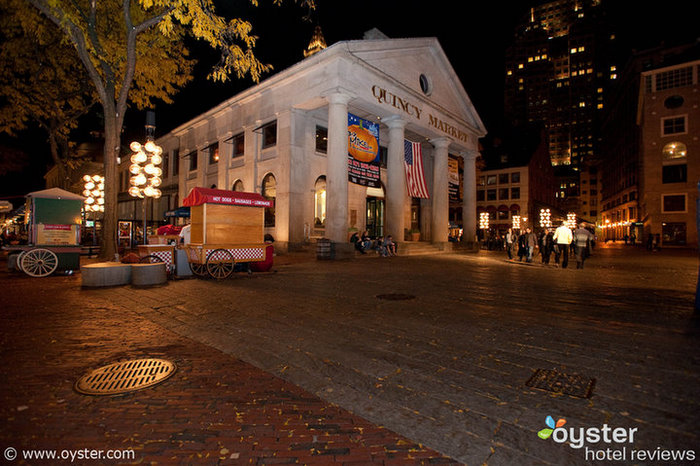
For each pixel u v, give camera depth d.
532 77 143.88
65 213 11.58
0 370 3.72
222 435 2.59
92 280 8.83
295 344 4.59
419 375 3.63
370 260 17.52
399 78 22.06
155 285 9.23
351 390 3.32
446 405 3.02
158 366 3.85
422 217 31.17
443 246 24.84
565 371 3.68
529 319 5.82
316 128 22.80
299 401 3.12
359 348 4.43
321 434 2.61
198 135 28.97
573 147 135.25
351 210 24.59
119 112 12.87
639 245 48.19
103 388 3.31
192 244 10.55
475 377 3.56
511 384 3.39
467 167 29.56
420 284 9.71
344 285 9.43
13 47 15.49
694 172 41.16
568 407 2.94
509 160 58.56
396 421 2.78
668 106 42.88
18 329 5.22
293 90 20.64
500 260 19.14
